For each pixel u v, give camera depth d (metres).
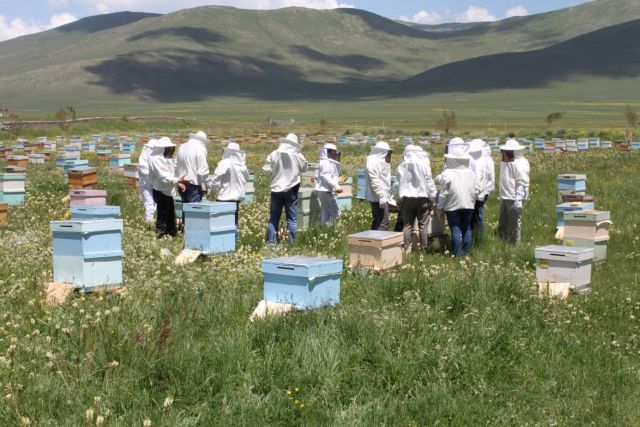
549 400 7.45
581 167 33.78
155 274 10.41
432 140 61.25
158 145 15.16
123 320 8.13
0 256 11.83
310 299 8.92
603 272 13.23
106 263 9.58
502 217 15.76
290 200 14.85
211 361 7.24
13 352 7.16
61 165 32.59
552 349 8.59
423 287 10.17
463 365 7.73
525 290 10.32
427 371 7.55
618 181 27.30
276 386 6.93
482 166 15.41
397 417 6.72
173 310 8.63
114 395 6.55
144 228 15.38
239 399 6.64
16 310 8.59
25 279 9.83
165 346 7.38
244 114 181.00
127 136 67.81
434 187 14.15
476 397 7.29
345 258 13.09
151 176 15.30
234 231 12.97
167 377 6.97
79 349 7.39
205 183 15.73
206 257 12.60
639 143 52.47
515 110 189.75
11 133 68.19
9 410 6.18
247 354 7.40
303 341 7.74
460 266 12.58
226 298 9.45
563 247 11.71
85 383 6.71
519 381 7.75
